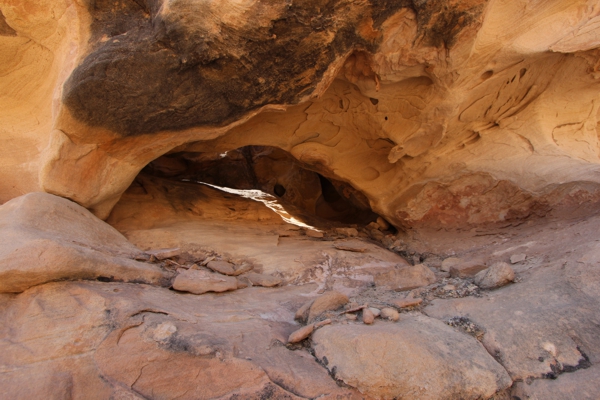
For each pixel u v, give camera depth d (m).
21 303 2.42
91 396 1.94
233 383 2.07
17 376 1.97
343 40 3.50
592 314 2.37
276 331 2.68
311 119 5.24
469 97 4.40
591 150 4.61
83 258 2.72
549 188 4.09
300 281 3.86
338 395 2.08
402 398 2.07
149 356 2.14
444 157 5.08
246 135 5.40
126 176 4.18
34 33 3.67
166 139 3.90
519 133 4.68
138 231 4.30
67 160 3.68
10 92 4.22
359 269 4.18
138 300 2.60
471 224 4.85
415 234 5.40
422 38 3.59
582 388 2.04
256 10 3.05
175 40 3.06
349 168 5.70
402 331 2.38
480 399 2.11
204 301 3.07
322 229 6.09
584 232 3.30
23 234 2.74
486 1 3.31
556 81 4.41
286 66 3.49
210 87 3.45
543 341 2.31
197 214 5.55
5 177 4.27
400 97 4.50
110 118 3.48
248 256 4.28
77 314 2.34
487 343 2.42
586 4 3.78
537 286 2.77
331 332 2.46
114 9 3.19
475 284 3.20
